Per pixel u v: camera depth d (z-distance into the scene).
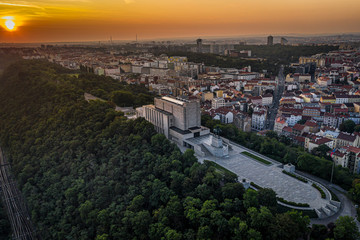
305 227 178.00
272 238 173.50
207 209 194.50
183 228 199.50
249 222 183.00
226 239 182.12
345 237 175.00
